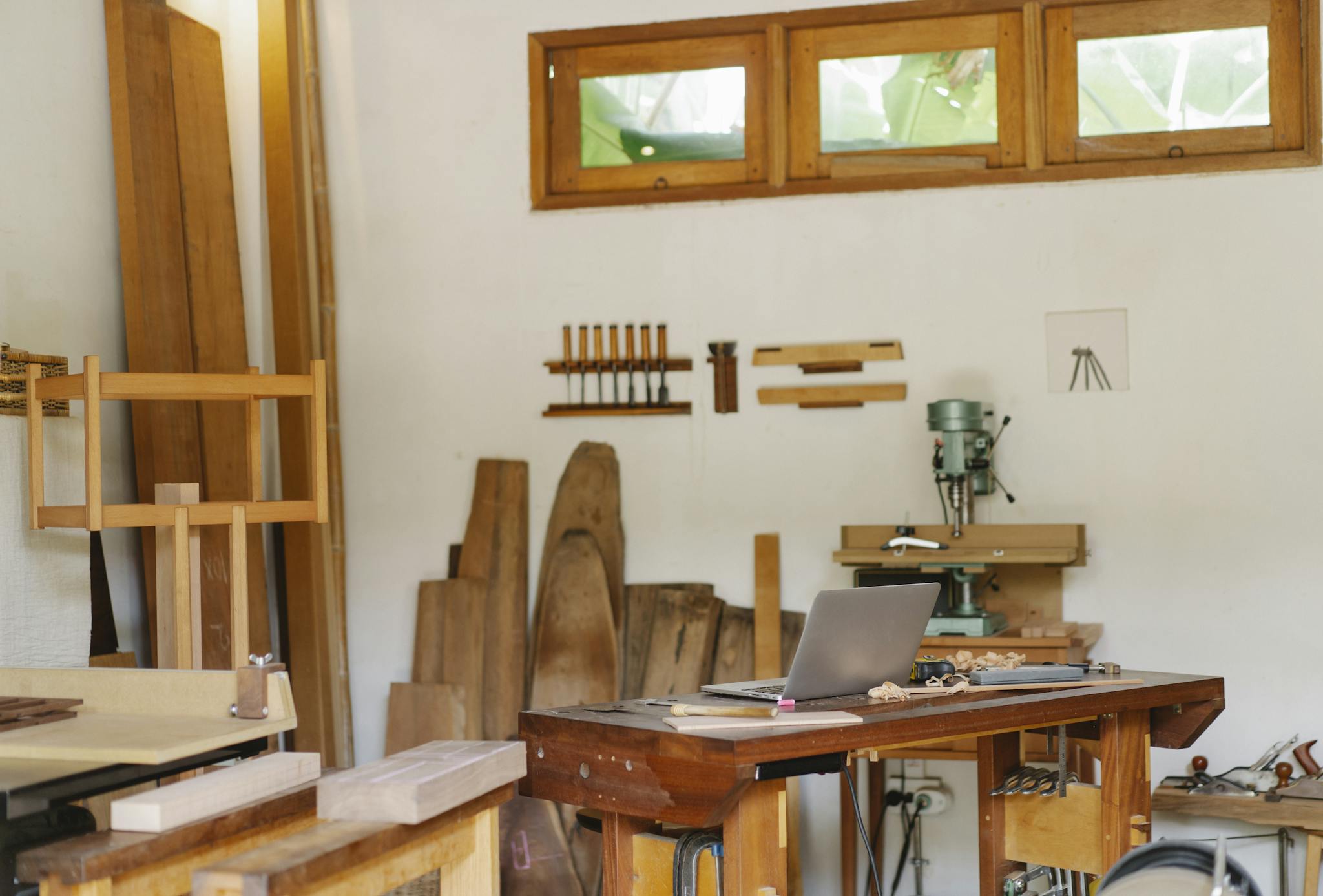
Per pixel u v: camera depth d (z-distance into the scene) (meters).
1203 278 4.36
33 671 2.65
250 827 2.07
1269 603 4.26
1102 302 4.44
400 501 4.96
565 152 4.97
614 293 4.84
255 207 4.88
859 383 4.62
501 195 4.94
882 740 2.48
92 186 4.09
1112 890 1.86
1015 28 4.58
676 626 4.66
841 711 2.58
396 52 5.03
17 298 3.77
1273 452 4.28
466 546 4.84
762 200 4.73
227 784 2.05
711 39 4.84
